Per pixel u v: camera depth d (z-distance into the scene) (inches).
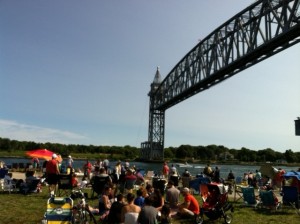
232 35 2320.4
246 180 1371.8
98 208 594.9
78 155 7677.2
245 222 606.2
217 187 590.9
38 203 683.4
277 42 1814.7
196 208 577.3
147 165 4997.5
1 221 526.0
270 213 701.3
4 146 7027.6
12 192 824.9
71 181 759.7
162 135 5442.9
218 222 596.7
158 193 539.2
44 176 986.7
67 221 451.2
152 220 406.3
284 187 717.3
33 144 7283.5
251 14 2097.7
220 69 2425.0
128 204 439.2
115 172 1004.6
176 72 3932.1
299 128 966.4
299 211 701.9
